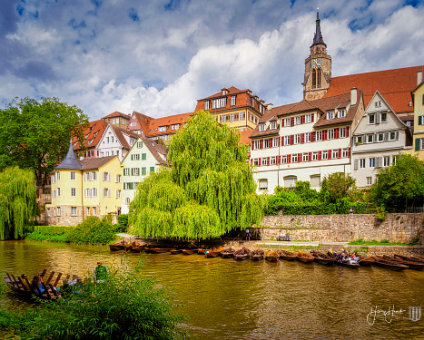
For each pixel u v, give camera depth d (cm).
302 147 4144
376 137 3622
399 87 5112
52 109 5078
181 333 1065
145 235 2867
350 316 1367
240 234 3284
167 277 2030
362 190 3419
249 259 2625
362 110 4222
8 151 4697
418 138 3391
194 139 3020
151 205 2884
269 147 4462
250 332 1195
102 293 862
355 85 5719
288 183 4269
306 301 1559
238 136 3200
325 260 2342
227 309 1441
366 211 2966
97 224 3709
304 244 2830
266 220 3353
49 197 5200
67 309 848
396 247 2542
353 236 2911
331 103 4250
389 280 1947
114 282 920
